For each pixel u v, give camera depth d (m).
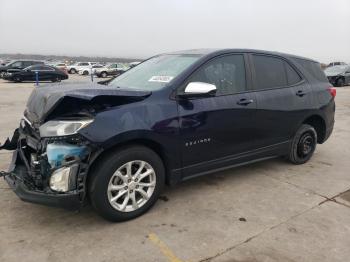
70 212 3.75
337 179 4.95
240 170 5.21
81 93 3.22
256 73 4.65
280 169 5.30
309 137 5.51
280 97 4.85
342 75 23.69
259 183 4.71
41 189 3.29
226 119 4.18
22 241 3.20
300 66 5.36
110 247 3.14
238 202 4.10
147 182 3.71
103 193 3.36
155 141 3.60
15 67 29.61
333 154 6.27
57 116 3.32
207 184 4.62
